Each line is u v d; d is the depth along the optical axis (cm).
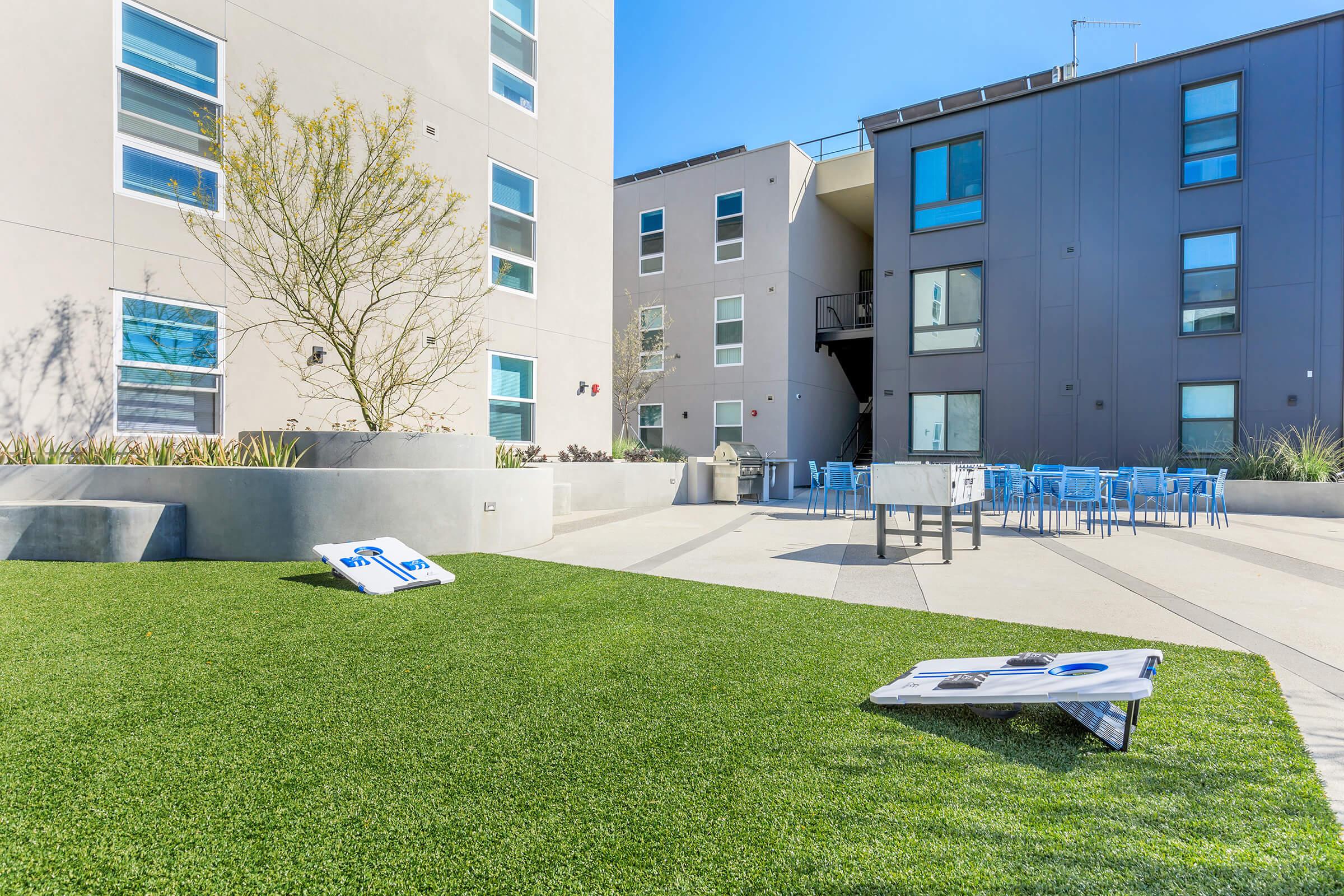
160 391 723
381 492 631
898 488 673
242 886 164
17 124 627
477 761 228
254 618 411
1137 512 1162
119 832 185
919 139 1568
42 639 361
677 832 188
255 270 755
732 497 1400
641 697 288
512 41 1130
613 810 198
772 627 404
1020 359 1450
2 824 188
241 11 783
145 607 432
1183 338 1309
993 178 1481
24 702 276
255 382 799
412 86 968
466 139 1046
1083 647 365
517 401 1138
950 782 217
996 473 1041
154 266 714
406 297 958
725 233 1930
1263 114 1254
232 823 190
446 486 666
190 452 688
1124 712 271
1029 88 1712
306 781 213
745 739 247
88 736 244
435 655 343
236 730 251
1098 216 1385
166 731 250
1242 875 169
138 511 584
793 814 197
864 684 306
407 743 242
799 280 1875
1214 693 295
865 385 2255
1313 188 1217
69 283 657
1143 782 217
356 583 490
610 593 495
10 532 582
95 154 674
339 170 751
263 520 603
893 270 1593
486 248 1078
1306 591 520
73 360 660
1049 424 1421
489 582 533
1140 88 1355
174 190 726
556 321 1209
